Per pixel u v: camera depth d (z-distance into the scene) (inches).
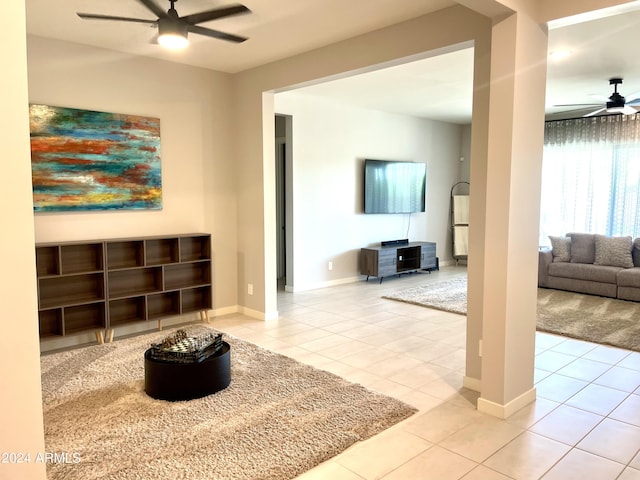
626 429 107.0
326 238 276.7
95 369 140.0
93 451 95.2
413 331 183.6
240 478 86.1
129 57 173.0
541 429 106.7
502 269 108.6
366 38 150.8
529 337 117.9
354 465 92.0
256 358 150.3
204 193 197.8
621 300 230.4
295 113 253.9
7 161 43.4
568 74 210.2
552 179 308.7
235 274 211.6
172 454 94.2
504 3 99.0
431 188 347.9
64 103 159.2
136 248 176.9
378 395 122.7
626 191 277.0
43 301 155.8
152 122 179.6
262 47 165.3
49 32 149.8
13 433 44.9
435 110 301.0
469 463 92.7
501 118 106.7
